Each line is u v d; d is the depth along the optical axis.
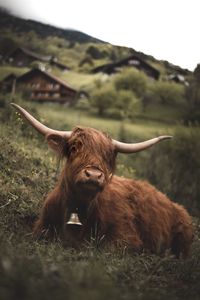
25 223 6.75
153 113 27.11
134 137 21.91
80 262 4.05
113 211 6.33
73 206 5.96
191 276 4.75
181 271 4.90
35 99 21.28
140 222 6.83
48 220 6.26
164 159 15.34
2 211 6.65
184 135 15.87
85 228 6.05
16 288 2.16
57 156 5.95
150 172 14.95
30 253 4.54
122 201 6.59
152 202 7.12
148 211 6.97
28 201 7.24
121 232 6.25
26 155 9.11
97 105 26.45
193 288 4.04
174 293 3.72
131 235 6.32
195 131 16.03
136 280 4.02
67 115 22.20
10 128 10.59
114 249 5.66
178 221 7.53
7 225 6.15
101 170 5.45
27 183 8.05
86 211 5.98
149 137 22.12
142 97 28.73
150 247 6.89
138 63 30.33
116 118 26.41
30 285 2.25
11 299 2.06
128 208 6.62
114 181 6.91
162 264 5.03
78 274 2.74
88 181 5.30
